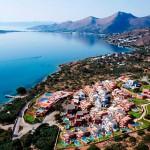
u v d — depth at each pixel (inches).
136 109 7283.5
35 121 7401.6
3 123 7460.6
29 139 6161.4
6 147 5846.5
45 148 5743.1
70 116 7313.0
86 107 7819.9
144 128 6166.3
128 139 5644.7
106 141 5802.2
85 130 6338.6
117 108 7263.8
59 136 6338.6
